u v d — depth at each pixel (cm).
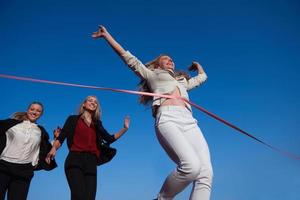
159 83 389
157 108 379
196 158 330
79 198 436
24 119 506
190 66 497
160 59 424
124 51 390
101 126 507
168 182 338
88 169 465
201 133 365
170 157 357
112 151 509
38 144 496
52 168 504
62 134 477
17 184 462
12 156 467
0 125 479
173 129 346
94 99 511
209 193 334
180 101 376
